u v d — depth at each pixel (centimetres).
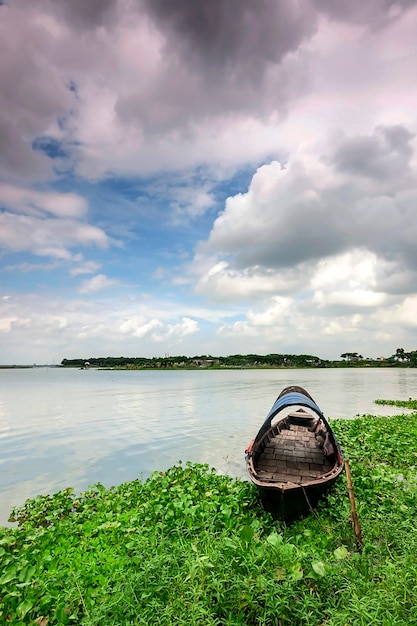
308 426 1738
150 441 1939
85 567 692
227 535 770
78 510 1009
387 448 1451
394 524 762
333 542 754
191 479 1141
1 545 772
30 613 561
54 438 2058
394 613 496
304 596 525
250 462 1004
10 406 3572
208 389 5625
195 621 488
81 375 13862
